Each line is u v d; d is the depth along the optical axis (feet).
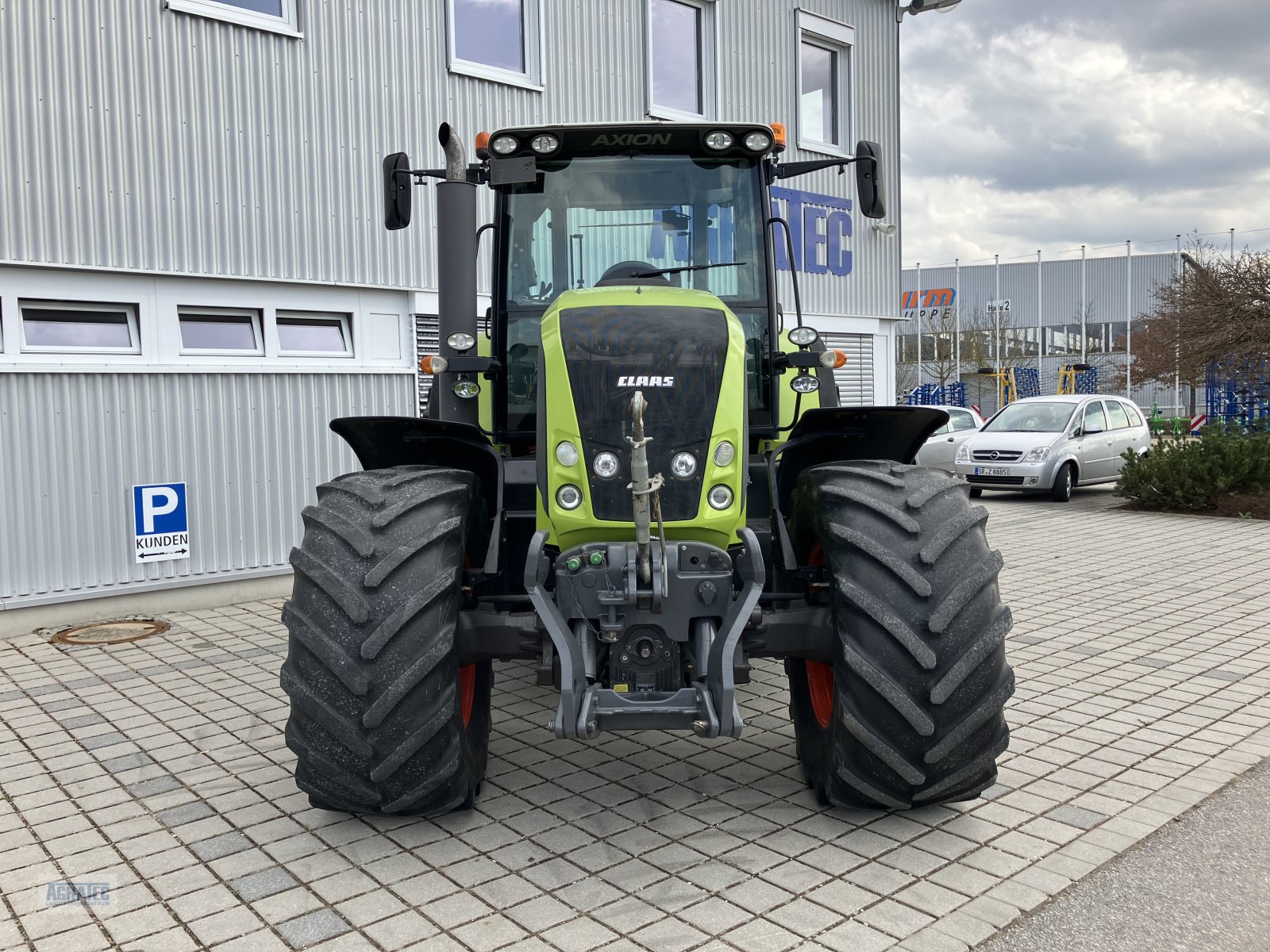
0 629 21.08
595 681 11.07
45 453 21.43
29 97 20.90
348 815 12.33
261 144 24.32
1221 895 10.05
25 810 12.65
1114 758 13.79
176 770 13.96
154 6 22.52
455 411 14.55
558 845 11.32
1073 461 46.03
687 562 11.07
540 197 14.44
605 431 11.30
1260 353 60.44
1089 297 192.65
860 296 41.50
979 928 9.42
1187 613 22.61
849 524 11.13
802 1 37.99
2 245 20.59
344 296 26.17
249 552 24.56
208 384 23.73
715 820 11.92
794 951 9.05
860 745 10.81
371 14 26.21
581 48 30.89
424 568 10.78
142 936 9.57
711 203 14.46
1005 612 10.94
